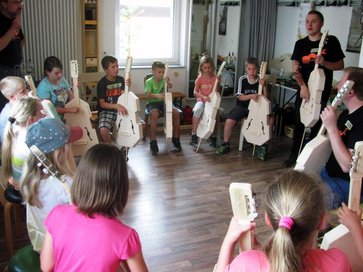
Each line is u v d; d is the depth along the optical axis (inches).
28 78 109.7
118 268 50.4
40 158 62.3
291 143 189.5
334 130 75.0
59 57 180.1
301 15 204.1
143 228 110.4
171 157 165.0
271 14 221.5
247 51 223.8
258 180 145.9
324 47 144.3
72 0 175.3
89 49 189.3
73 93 145.0
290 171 44.8
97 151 50.4
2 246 99.0
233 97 228.7
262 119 161.5
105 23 192.4
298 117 154.6
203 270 93.7
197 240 106.0
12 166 83.4
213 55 220.5
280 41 222.7
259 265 40.9
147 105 175.3
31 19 170.4
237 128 209.8
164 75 165.9
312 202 40.5
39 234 66.3
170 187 136.8
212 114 163.2
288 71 206.7
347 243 60.0
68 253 48.7
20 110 82.6
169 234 108.1
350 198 60.2
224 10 216.2
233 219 47.5
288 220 39.5
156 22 210.8
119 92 159.2
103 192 48.8
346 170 74.4
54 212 51.6
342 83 83.4
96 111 175.5
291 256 38.1
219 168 155.6
